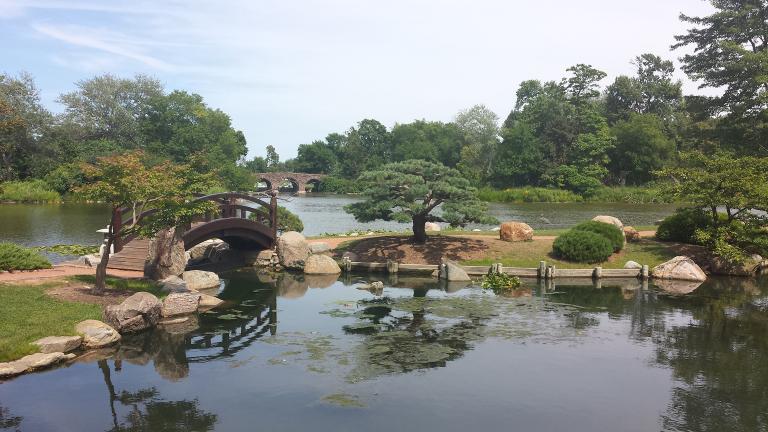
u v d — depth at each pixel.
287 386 13.58
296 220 46.66
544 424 11.73
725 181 30.33
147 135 87.00
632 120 95.44
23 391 13.06
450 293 25.08
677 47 59.44
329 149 159.25
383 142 153.88
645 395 13.38
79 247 28.16
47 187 72.38
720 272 30.38
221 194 29.78
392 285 27.08
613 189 90.25
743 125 55.00
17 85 73.81
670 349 16.92
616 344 17.38
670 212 66.56
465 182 31.94
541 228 49.28
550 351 16.55
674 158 90.56
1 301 17.44
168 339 17.36
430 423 11.65
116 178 19.62
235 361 15.35
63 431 11.12
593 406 12.71
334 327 18.91
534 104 112.81
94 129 86.81
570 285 27.33
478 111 117.81
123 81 91.12
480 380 14.12
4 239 38.50
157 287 22.14
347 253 32.38
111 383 13.67
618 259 31.44
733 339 18.05
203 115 91.69
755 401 13.09
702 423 11.91
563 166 92.56
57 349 15.12
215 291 25.16
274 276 29.36
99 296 19.50
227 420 11.71
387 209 31.14
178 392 13.17
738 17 54.44
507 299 23.75
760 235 30.78
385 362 15.34
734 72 53.41
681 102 102.88
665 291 25.95
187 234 26.94
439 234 36.88
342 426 11.47
